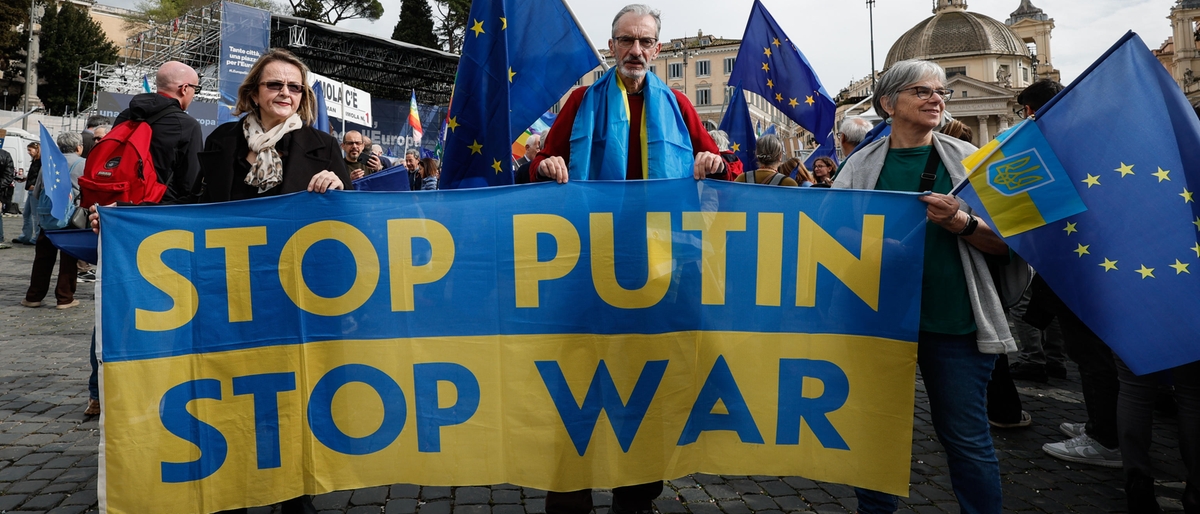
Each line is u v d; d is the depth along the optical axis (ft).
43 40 183.62
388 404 8.61
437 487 10.71
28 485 10.65
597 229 8.77
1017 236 7.91
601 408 8.67
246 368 8.55
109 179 10.74
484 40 10.90
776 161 17.42
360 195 8.69
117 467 8.21
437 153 55.21
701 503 10.27
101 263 8.29
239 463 8.48
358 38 85.05
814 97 19.30
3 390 15.60
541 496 10.41
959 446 7.89
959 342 8.01
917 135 8.71
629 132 9.31
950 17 286.66
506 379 8.66
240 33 56.39
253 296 8.61
